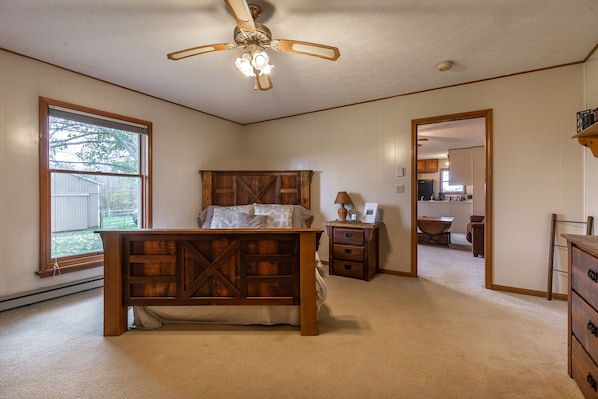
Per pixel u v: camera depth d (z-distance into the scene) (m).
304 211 4.36
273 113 4.66
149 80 3.30
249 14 1.65
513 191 3.12
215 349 1.98
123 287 2.23
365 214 3.98
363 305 2.80
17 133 2.67
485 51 2.62
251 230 2.15
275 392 1.55
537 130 3.01
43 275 2.82
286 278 2.21
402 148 3.82
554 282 2.96
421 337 2.15
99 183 3.36
